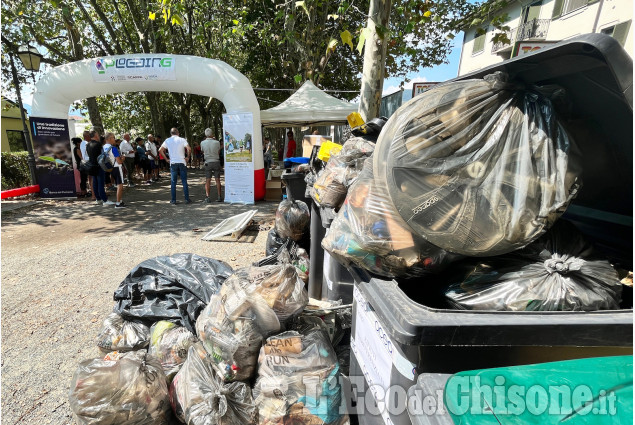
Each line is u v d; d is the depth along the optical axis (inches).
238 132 341.4
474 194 46.5
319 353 70.2
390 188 49.4
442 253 53.0
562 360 42.4
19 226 266.5
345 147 91.7
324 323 82.3
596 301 43.4
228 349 70.1
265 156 560.1
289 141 510.9
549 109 46.7
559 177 44.7
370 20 182.7
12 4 440.8
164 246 211.3
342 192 82.7
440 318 40.9
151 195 409.4
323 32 452.4
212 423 64.0
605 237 63.4
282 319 73.4
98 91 374.3
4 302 141.1
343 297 92.7
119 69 354.3
